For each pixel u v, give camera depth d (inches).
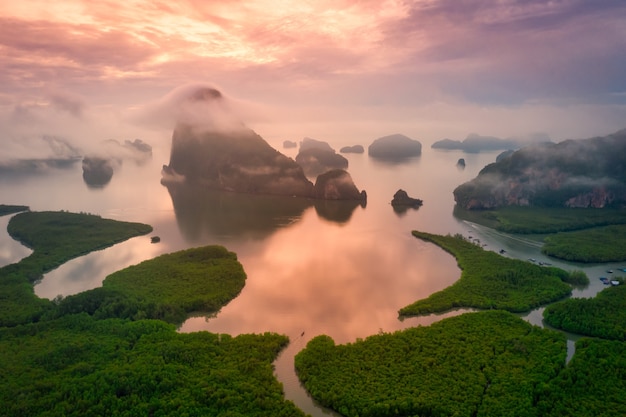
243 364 5767.7
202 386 5383.9
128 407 5078.7
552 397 5152.6
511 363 5772.6
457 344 6195.9
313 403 5364.2
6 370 5575.8
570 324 6781.5
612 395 5211.6
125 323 6781.5
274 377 5595.5
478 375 5536.4
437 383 5408.5
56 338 6348.4
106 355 5935.0
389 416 5017.2
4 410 4896.7
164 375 5531.5
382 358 5915.4
